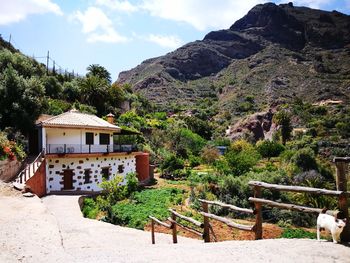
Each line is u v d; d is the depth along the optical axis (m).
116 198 25.78
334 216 6.88
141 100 96.75
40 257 8.25
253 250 7.14
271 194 26.73
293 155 42.53
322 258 6.16
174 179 39.31
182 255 7.51
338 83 142.25
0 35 77.00
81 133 30.50
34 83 36.38
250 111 118.25
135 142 47.06
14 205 14.51
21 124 31.98
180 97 158.25
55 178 26.94
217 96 161.00
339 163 6.91
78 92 64.50
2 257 8.09
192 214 21.67
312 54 194.00
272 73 165.75
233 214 23.41
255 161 42.44
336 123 83.94
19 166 25.55
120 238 13.49
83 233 14.05
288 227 21.34
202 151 56.66
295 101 109.19
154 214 20.86
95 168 29.75
